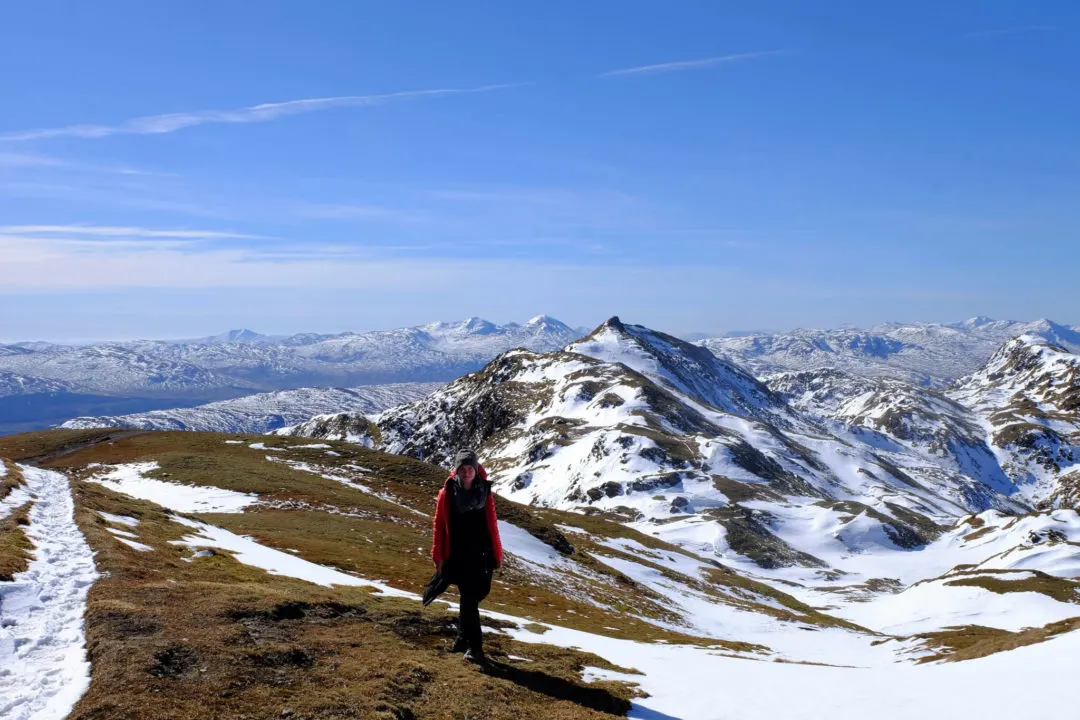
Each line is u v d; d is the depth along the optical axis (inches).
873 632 3358.8
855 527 7618.1
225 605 575.2
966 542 7490.2
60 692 381.1
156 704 373.7
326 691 439.5
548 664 634.8
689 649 1118.4
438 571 559.8
